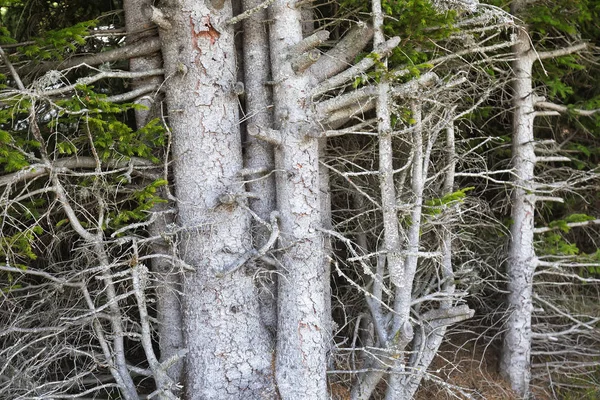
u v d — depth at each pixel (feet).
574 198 20.92
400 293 13.84
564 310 19.43
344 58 13.61
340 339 17.33
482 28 14.43
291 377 12.87
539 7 16.72
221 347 12.82
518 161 17.89
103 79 15.78
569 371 19.04
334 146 16.80
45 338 12.94
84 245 12.26
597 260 18.33
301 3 12.91
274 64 13.05
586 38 19.81
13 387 12.64
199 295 12.84
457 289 17.58
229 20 12.70
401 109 13.99
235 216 12.98
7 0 10.93
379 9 12.72
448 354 18.92
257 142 13.55
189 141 12.73
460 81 13.92
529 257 17.88
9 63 11.80
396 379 14.32
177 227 12.55
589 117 19.43
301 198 12.82
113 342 14.05
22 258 13.60
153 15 11.99
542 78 18.99
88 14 16.87
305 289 12.89
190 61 12.58
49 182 12.12
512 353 17.95
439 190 16.19
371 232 16.49
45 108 13.12
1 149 10.67
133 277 11.98
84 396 14.53
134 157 12.94
